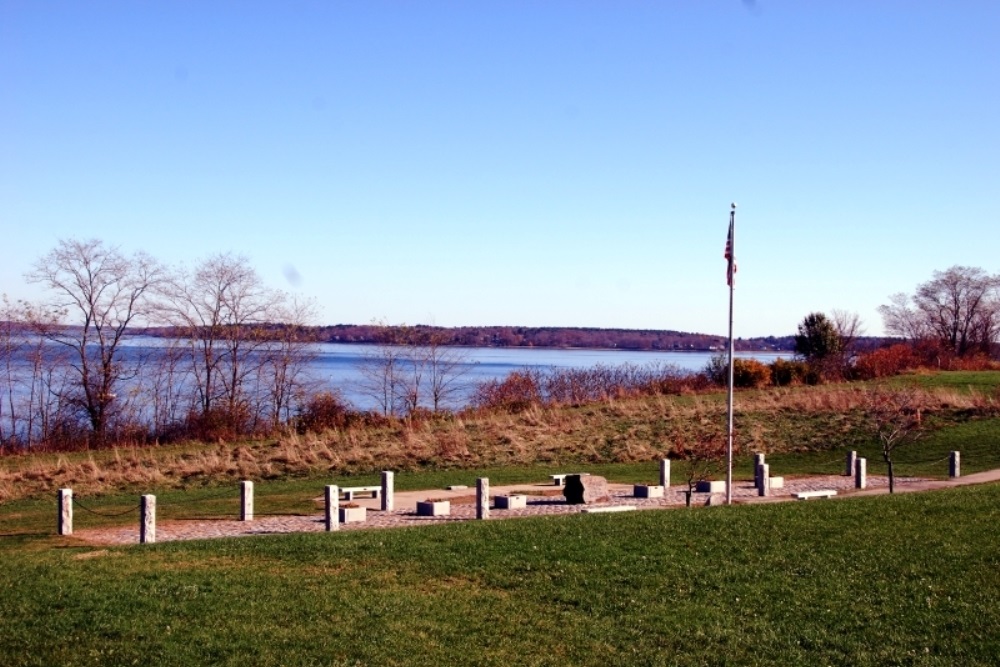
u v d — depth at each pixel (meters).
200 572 14.44
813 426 38.12
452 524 18.50
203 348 47.72
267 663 10.50
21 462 36.03
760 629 11.48
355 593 13.16
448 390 59.06
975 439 34.91
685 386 52.19
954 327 88.69
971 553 14.61
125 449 39.34
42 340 45.78
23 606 12.56
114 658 10.67
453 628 11.66
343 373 90.25
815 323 70.56
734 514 18.44
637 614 12.12
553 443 36.25
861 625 11.48
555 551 15.37
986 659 10.34
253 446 37.31
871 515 17.78
